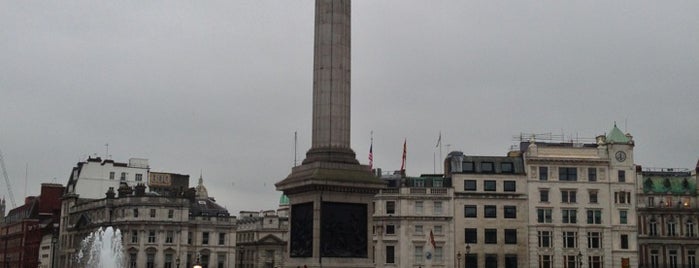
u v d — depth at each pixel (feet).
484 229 416.46
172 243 465.88
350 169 216.13
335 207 212.64
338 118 221.46
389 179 435.53
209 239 478.59
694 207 426.92
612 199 422.82
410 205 415.03
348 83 225.15
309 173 212.84
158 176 589.73
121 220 467.52
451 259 411.54
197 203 514.27
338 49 224.12
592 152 428.15
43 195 615.98
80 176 558.15
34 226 602.03
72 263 517.55
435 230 414.62
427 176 446.60
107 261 456.86
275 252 540.52
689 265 422.41
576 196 422.82
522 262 414.82
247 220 586.45
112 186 565.94
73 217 538.06
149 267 458.91
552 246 418.10
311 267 207.72
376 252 413.18
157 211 466.29
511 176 422.41
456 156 429.38
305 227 214.48
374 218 415.64
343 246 211.41
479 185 420.36
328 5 225.56
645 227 425.28
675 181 437.17
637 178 432.66
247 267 559.79
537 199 420.77
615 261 416.87
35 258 590.14
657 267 421.59
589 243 418.92
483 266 412.57
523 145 446.60
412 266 410.11
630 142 427.33
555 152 426.92
